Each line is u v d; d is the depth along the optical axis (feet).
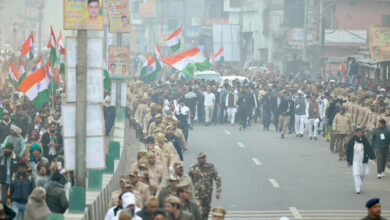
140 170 74.90
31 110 139.64
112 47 151.84
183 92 199.00
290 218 90.68
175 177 68.80
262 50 422.82
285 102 174.40
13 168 89.66
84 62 74.49
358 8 335.67
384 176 123.75
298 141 169.48
